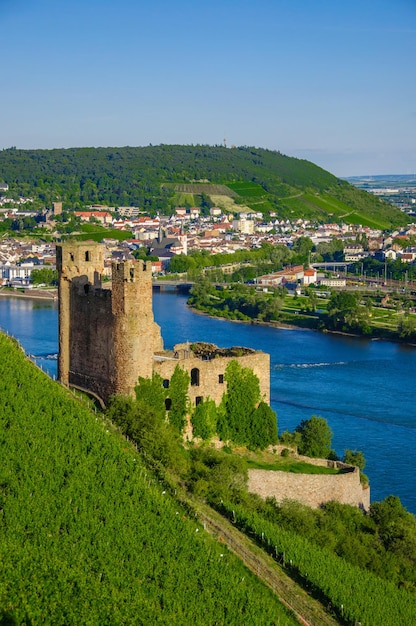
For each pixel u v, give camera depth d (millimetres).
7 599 113375
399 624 137000
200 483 167750
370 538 175875
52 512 137125
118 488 148000
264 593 133625
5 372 181750
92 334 193375
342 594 138875
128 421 178000
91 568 125562
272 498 182875
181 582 126625
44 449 154750
